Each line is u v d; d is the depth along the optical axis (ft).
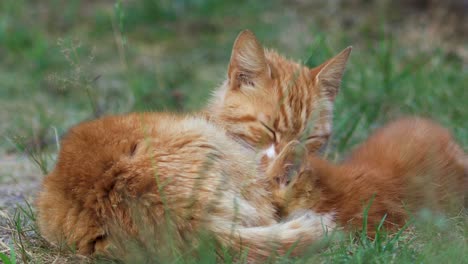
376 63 33.14
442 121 27.17
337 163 22.07
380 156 20.44
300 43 39.81
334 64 22.72
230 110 22.20
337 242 16.84
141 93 32.96
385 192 18.74
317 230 16.29
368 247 16.12
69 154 16.98
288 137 21.36
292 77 22.03
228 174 16.99
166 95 33.73
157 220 15.43
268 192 17.95
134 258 15.53
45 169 21.83
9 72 41.09
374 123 28.12
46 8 51.44
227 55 43.34
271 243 15.61
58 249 17.37
